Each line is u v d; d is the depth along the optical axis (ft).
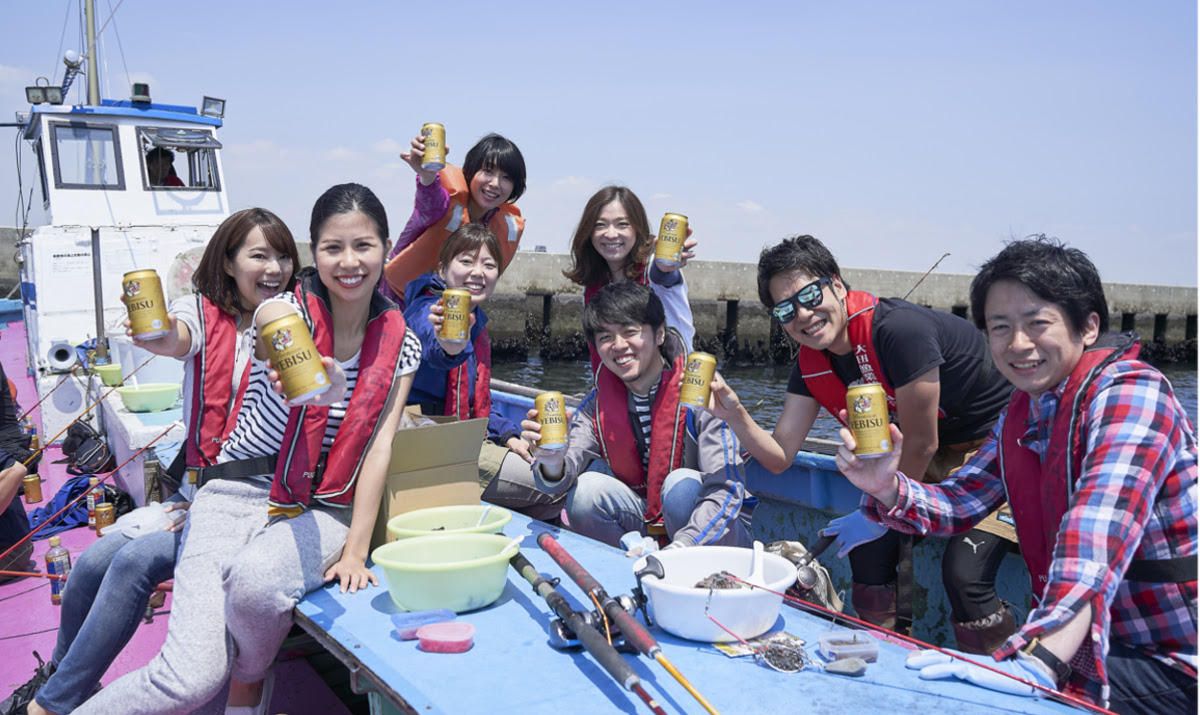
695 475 9.98
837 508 11.67
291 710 9.07
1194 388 69.46
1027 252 6.18
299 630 10.18
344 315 8.55
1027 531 6.66
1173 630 5.88
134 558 8.27
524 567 7.86
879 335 9.20
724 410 9.02
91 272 25.26
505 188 14.08
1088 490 5.67
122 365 19.72
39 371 24.79
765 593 6.46
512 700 5.86
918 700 5.61
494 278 12.76
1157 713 5.85
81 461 19.49
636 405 10.66
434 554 8.30
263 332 6.99
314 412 8.22
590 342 10.38
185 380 9.55
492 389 20.04
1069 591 5.54
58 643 9.09
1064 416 6.11
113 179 26.55
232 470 8.61
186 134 27.58
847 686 5.86
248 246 9.36
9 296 54.29
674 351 10.25
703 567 7.47
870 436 6.81
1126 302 82.02
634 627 6.09
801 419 10.28
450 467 9.54
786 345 71.61
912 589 10.18
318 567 8.05
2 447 13.53
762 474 12.72
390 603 7.85
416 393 12.74
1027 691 5.54
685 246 12.26
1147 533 5.90
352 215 8.09
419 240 14.07
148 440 15.26
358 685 6.72
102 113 26.32
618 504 10.57
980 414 9.70
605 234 12.74
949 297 72.43
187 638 7.41
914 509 7.07
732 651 6.47
